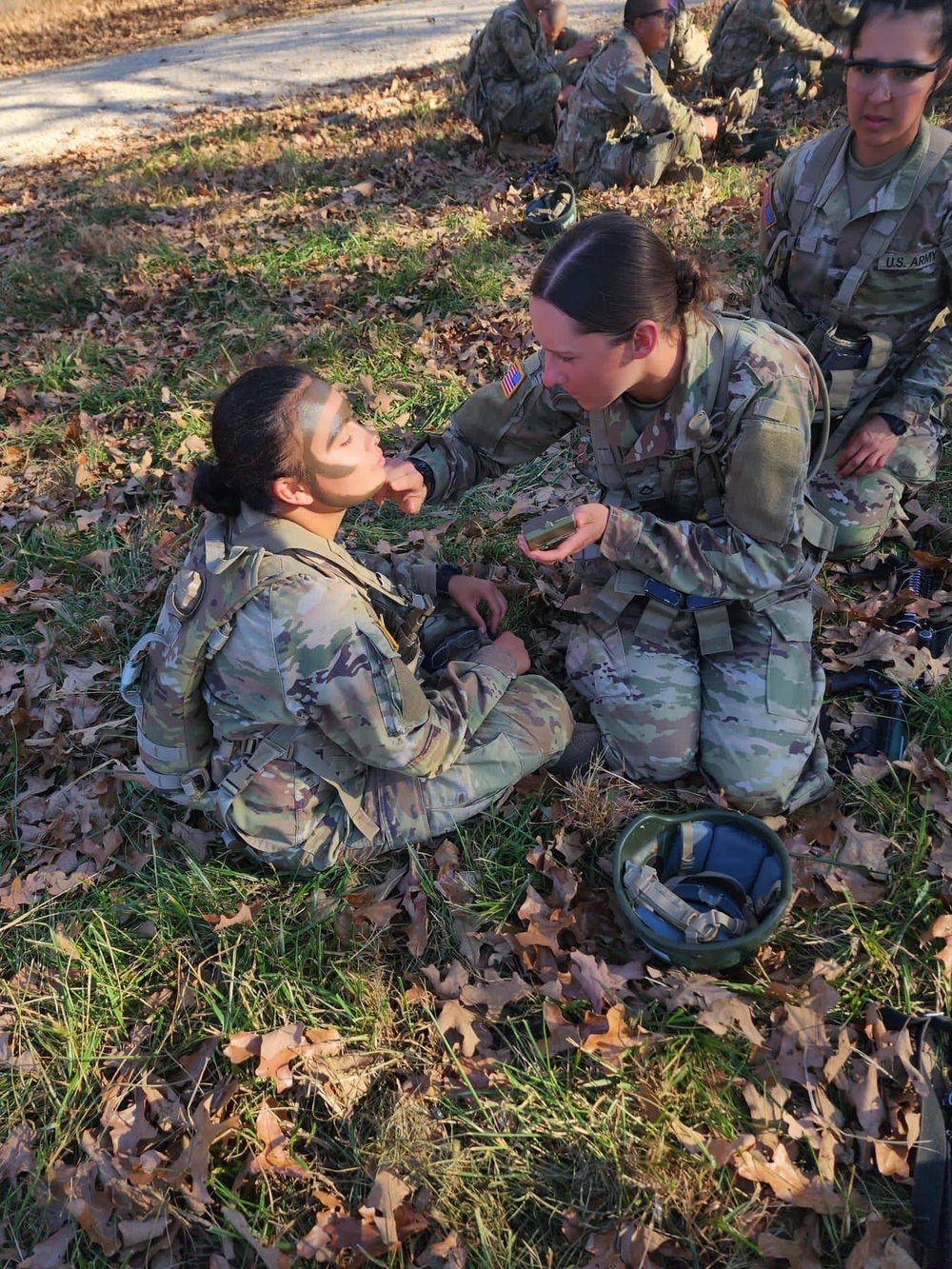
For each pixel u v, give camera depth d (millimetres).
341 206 6688
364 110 9383
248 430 1924
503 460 2799
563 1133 1956
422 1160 1913
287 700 2061
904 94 2566
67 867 2562
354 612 2055
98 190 7531
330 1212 1881
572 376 2133
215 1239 1896
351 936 2312
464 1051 2107
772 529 2334
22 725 2969
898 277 2898
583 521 2273
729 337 2250
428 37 12984
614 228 2004
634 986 2209
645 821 2293
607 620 2674
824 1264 1787
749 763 2465
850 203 2887
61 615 3328
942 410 3266
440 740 2256
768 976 2195
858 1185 1875
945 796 2486
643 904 2193
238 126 9422
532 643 3105
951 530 3297
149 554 3607
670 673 2584
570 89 7492
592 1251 1811
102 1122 2051
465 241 5723
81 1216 1892
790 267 3123
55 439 4371
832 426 3127
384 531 3635
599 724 2666
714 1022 2051
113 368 4871
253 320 5172
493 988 2188
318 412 1975
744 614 2625
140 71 12805
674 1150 1922
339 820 2355
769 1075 2020
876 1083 1973
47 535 3721
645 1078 2021
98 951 2352
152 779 2330
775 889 2209
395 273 5434
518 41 7250
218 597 2010
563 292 2006
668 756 2553
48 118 10922
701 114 7277
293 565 2025
